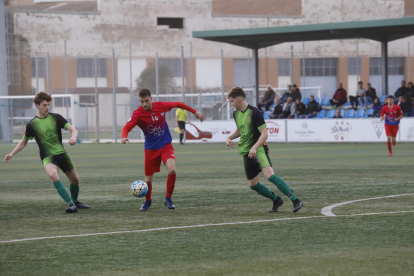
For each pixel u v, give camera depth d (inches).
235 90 800.3
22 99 3949.3
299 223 735.1
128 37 4977.9
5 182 1326.3
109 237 671.8
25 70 4436.5
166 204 879.1
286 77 4827.8
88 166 1726.1
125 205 933.2
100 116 4618.6
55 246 628.1
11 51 4089.6
